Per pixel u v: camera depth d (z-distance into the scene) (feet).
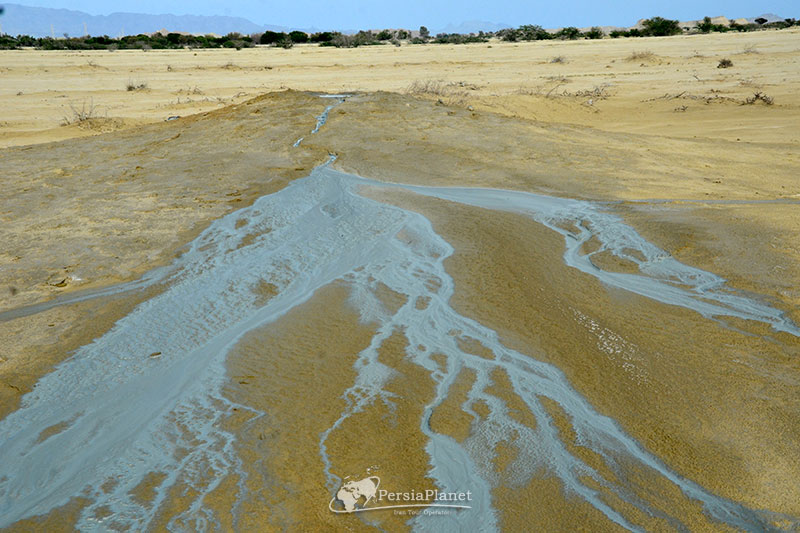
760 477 11.00
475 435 12.55
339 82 88.99
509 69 102.68
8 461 12.62
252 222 26.37
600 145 37.65
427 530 10.24
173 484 11.66
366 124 41.78
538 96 65.72
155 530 10.53
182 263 22.50
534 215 25.44
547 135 39.42
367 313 18.12
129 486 11.71
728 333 15.75
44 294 20.38
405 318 17.66
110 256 23.21
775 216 23.41
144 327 17.94
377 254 22.50
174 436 13.10
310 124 42.63
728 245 20.86
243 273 21.42
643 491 10.89
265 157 36.40
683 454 11.71
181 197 29.96
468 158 34.50
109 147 41.39
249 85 87.40
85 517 10.98
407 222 25.43
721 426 12.39
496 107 59.93
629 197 27.43
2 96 79.00
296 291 19.93
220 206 28.50
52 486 11.88
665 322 16.53
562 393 13.82
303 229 25.38
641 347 15.42
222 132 42.60
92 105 69.97
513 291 18.88
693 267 19.69
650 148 37.55
